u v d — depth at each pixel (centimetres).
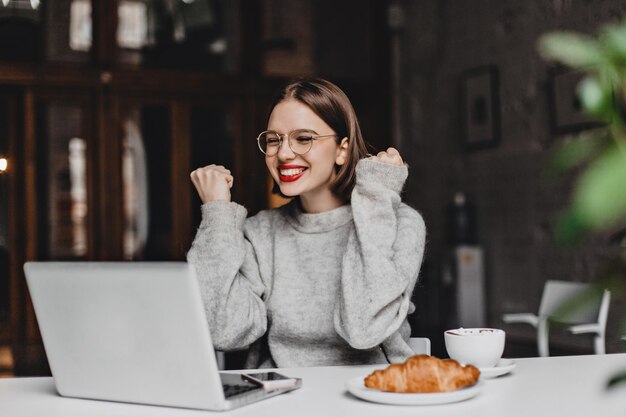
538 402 120
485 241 678
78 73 679
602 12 548
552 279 593
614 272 48
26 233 668
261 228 190
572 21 577
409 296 168
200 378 115
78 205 680
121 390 126
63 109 679
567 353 558
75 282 123
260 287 181
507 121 648
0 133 671
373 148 191
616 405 117
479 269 673
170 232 698
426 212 760
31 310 669
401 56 789
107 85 686
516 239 637
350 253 166
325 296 177
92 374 128
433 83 747
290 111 177
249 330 171
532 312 617
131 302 117
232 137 718
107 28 691
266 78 727
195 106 710
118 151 687
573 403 119
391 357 169
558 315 48
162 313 114
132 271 115
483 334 145
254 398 123
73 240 679
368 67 783
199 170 176
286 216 190
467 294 676
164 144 700
